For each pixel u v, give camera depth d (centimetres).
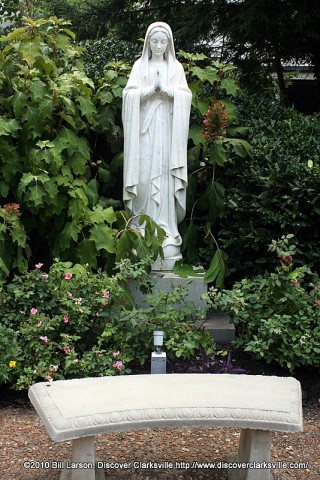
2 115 614
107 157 721
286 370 524
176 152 606
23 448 412
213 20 996
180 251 655
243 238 620
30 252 574
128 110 603
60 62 680
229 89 689
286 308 521
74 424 326
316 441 431
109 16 1126
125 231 582
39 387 368
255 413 341
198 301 596
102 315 507
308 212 610
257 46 1020
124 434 432
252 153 656
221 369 502
